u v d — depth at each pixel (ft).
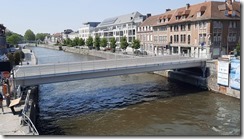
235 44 142.72
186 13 154.81
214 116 66.13
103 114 70.33
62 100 86.74
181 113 69.26
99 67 80.23
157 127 59.26
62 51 369.09
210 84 97.86
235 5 148.77
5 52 228.22
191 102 80.23
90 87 107.96
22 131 41.55
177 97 87.40
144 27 211.20
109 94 94.22
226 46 140.26
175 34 165.48
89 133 56.34
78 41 358.02
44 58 241.35
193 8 155.43
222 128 57.72
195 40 145.89
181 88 102.68
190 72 117.08
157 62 94.02
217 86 93.76
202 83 102.47
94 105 79.82
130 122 63.16
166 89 101.24
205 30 137.49
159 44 186.50
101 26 350.64
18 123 45.19
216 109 72.02
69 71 73.87
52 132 57.47
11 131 41.50
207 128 57.98
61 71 73.15
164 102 81.10
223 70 89.66
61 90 102.78
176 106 76.13
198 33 142.72
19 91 61.62
